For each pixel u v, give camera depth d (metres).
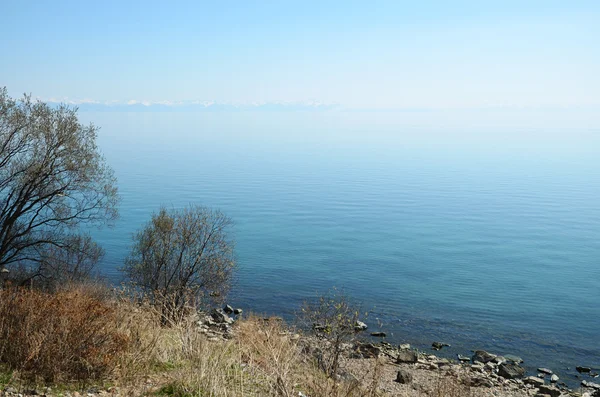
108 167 28.67
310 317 17.11
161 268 28.25
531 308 52.25
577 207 181.38
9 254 28.20
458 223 140.12
